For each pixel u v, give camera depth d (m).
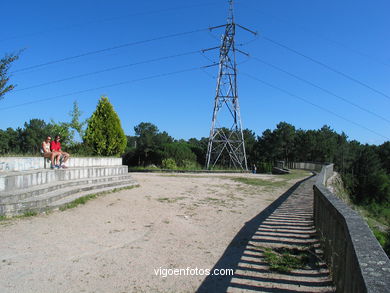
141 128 101.62
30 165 11.44
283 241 6.96
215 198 13.30
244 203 12.38
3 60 12.53
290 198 13.14
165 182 18.47
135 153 44.78
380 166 62.41
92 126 18.41
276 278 5.00
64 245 6.23
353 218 4.16
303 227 8.16
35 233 6.83
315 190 7.86
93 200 10.66
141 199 11.74
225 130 50.06
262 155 66.81
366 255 3.06
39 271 4.99
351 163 60.75
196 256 6.02
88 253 5.89
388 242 13.84
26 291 4.33
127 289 4.55
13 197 8.23
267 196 14.59
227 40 34.09
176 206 10.93
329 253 5.25
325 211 5.93
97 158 16.08
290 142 68.19
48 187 9.93
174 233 7.55
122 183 14.57
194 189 15.85
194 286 4.72
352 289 3.31
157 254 6.05
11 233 6.72
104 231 7.35
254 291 4.55
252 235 7.49
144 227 7.93
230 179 22.42
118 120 19.08
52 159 12.36
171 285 4.73
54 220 7.92
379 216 33.03
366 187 49.00
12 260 5.35
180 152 40.25
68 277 4.83
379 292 2.31
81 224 7.78
